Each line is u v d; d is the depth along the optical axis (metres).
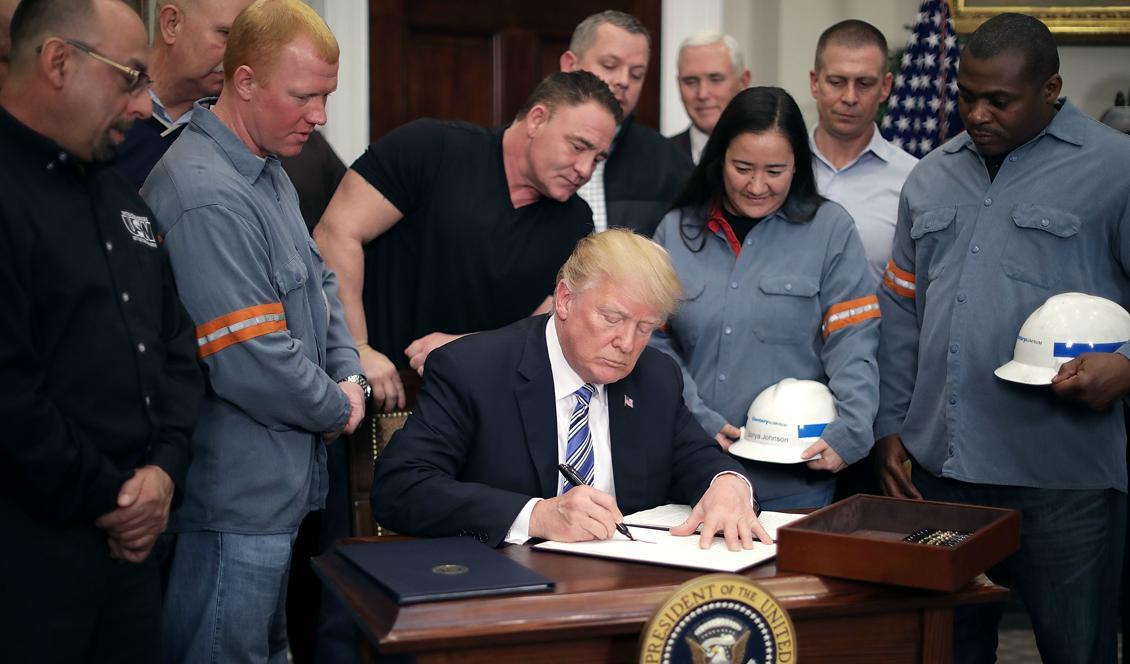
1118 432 2.35
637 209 2.90
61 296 1.71
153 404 1.84
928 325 2.47
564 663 1.53
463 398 2.01
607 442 2.07
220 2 2.37
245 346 2.00
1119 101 4.30
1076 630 2.35
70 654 1.72
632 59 3.04
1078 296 2.23
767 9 4.67
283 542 2.10
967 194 2.45
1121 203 2.28
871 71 2.94
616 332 1.90
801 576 1.65
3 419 1.61
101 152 1.77
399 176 2.64
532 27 4.44
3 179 1.67
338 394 2.13
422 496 1.89
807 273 2.52
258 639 2.09
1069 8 4.44
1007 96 2.28
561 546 1.79
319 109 2.11
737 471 2.04
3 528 1.66
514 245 2.65
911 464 2.54
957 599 1.65
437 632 1.46
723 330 2.54
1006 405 2.35
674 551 1.76
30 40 1.71
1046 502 2.34
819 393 2.42
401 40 4.28
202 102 2.40
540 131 2.51
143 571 1.87
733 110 2.50
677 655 1.47
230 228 2.00
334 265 2.62
